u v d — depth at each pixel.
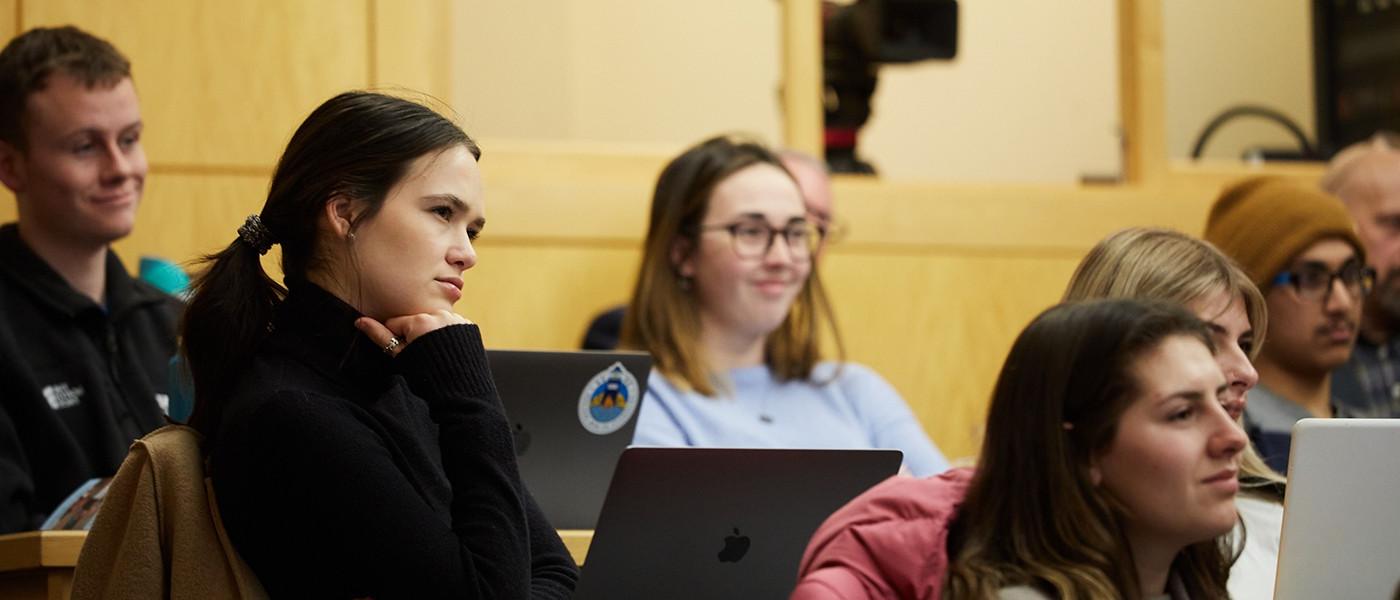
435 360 4.22
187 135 8.08
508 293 8.43
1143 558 4.38
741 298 7.07
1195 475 4.25
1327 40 10.68
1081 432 4.32
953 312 8.99
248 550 4.04
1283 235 6.65
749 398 7.06
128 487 4.11
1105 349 4.30
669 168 7.26
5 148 6.53
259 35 8.20
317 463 4.00
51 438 6.25
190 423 4.25
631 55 10.59
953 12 9.29
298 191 4.25
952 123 12.15
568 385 5.64
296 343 4.21
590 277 8.53
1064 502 4.26
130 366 6.65
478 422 4.22
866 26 9.18
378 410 4.24
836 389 7.25
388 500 4.02
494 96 9.29
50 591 4.81
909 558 4.31
